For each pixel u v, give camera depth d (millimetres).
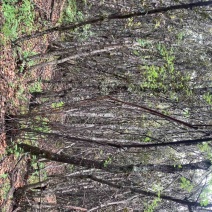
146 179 8281
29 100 7113
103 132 8367
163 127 7832
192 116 7539
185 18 8531
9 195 6188
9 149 5984
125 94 7535
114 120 8648
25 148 5805
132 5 8812
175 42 8414
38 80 7789
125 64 8883
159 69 7629
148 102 7570
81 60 9367
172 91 7434
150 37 8469
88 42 9000
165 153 8750
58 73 9688
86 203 10227
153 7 8539
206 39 8641
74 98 8094
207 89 7457
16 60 6395
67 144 8055
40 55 6691
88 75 9531
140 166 4285
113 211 9172
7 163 6141
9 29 5992
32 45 7121
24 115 6008
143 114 7898
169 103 7777
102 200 10242
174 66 8289
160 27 8734
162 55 7875
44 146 7637
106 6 9281
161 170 4297
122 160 9828
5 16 5855
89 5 9406
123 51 8812
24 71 6664
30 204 6668
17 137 5973
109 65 9000
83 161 4660
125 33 9055
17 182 6684
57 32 8586
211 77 8477
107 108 7777
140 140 8086
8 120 5992
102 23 9125
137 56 8641
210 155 5656
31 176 7219
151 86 7082
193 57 8641
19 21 6309
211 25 8562
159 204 9172
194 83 8492
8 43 6051
